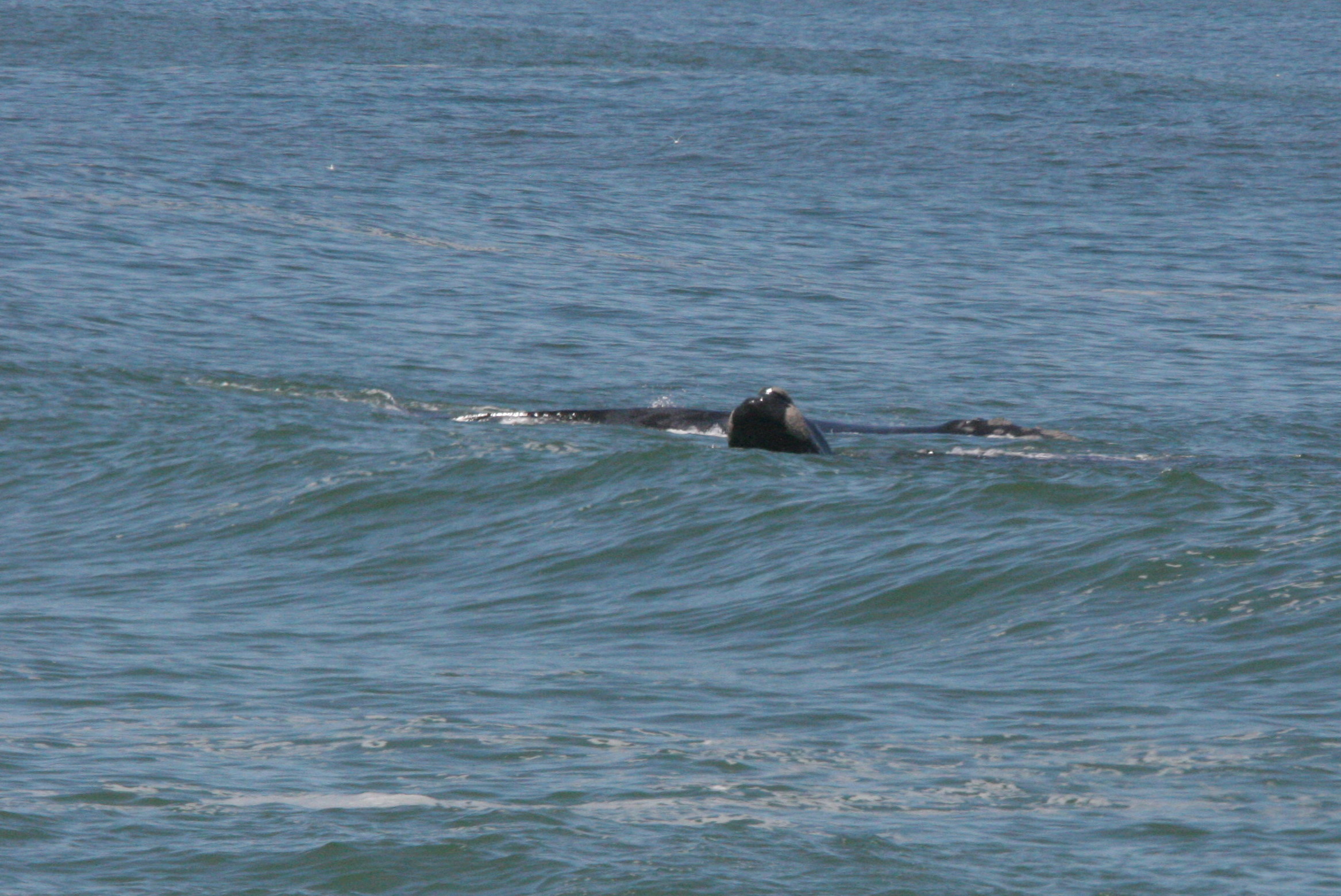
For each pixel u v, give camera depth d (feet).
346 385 236.22
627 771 92.89
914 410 234.17
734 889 76.95
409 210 413.80
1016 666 113.39
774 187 481.87
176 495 179.73
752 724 102.06
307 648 124.67
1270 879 77.10
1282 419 230.27
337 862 80.38
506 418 209.56
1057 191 493.77
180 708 107.34
